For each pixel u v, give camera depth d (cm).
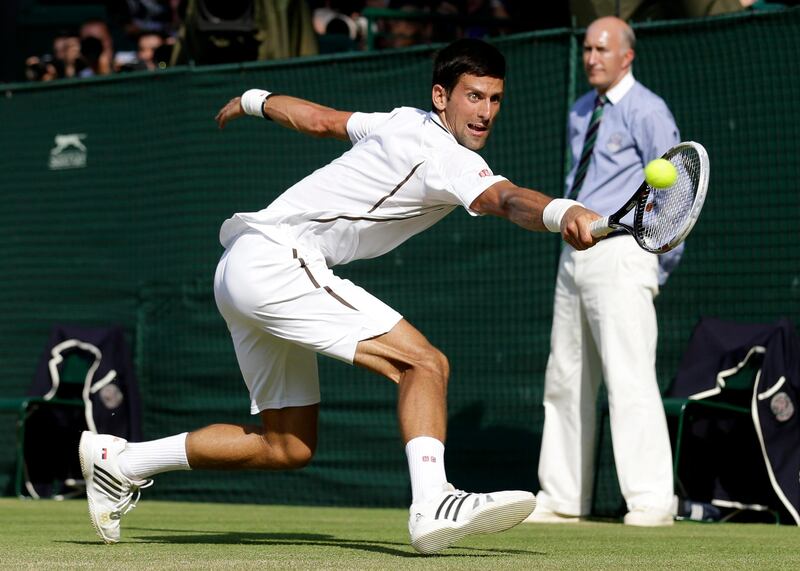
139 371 3008
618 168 2122
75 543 1572
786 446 2252
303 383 1455
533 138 2606
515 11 3231
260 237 1388
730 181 2431
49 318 3152
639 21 2716
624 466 2097
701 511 2289
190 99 3002
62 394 2991
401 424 1334
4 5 4578
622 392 2089
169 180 3020
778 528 2095
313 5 3803
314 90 2853
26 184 3212
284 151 2894
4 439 3138
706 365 2333
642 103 2119
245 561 1255
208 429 1491
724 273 2431
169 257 3003
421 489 1309
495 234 2633
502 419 2603
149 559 1291
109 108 3116
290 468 1481
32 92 3219
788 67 2378
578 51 2556
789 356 2280
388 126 1402
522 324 2591
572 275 2162
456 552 1428
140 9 4250
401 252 2736
